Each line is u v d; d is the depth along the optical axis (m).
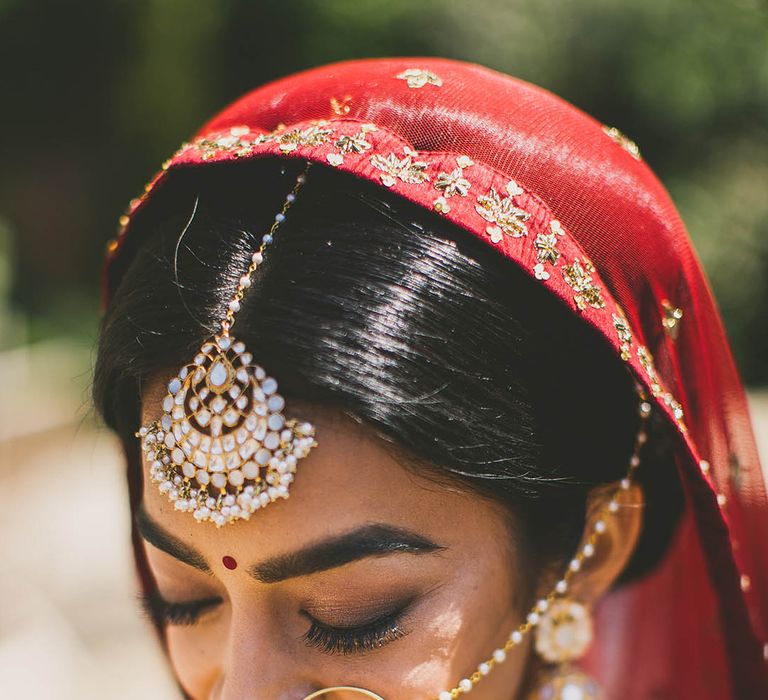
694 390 1.47
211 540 1.16
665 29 9.37
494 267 1.17
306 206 1.16
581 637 1.47
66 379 7.55
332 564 1.13
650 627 1.82
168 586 1.30
